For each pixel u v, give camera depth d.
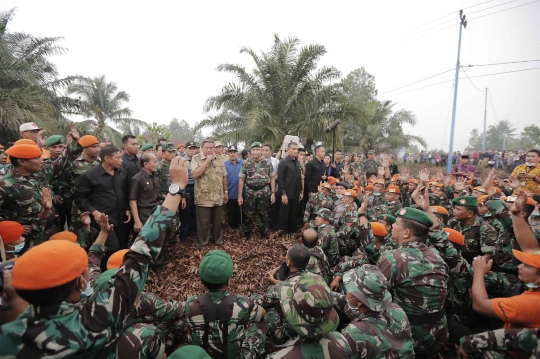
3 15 15.23
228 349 2.22
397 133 24.17
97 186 3.72
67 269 1.04
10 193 3.10
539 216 3.06
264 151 5.91
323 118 14.76
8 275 1.32
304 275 1.75
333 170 9.27
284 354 1.69
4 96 11.70
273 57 15.59
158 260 4.19
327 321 1.64
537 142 52.59
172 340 2.57
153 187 4.29
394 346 1.89
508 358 2.01
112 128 23.47
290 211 6.05
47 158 4.29
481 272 2.41
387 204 5.70
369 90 35.12
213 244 5.22
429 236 2.89
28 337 0.98
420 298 2.35
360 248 4.09
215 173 5.00
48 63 16.09
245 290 3.80
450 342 2.94
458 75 19.02
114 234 3.86
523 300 2.02
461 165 9.33
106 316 1.09
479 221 3.65
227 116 16.00
